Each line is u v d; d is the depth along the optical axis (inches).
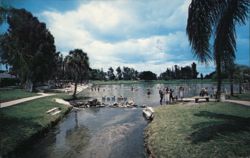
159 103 1368.1
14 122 641.0
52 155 501.7
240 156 320.5
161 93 1330.0
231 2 442.3
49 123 754.8
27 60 780.6
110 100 1717.5
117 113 1060.5
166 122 625.0
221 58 469.4
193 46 486.0
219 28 452.1
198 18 467.5
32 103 1050.7
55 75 3287.4
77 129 746.8
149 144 493.7
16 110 822.5
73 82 4579.2
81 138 634.8
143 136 620.7
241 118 531.2
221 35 449.1
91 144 575.2
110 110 1171.9
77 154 504.4
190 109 786.8
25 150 532.7
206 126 487.8
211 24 472.4
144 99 1695.4
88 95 2231.8
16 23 738.2
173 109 846.5
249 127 442.0
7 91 1701.5
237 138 385.7
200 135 434.3
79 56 1956.2
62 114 977.5
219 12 463.8
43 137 649.6
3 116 689.6
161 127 580.1
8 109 819.4
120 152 503.8
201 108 777.6
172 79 6776.6
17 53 710.5
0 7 621.3
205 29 471.2
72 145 570.9
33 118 736.3
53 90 2405.3
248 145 350.9
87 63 2016.5
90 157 482.9
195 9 469.7
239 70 1376.7
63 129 749.9
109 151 515.5
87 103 1397.6
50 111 922.1
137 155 476.4
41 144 583.2
